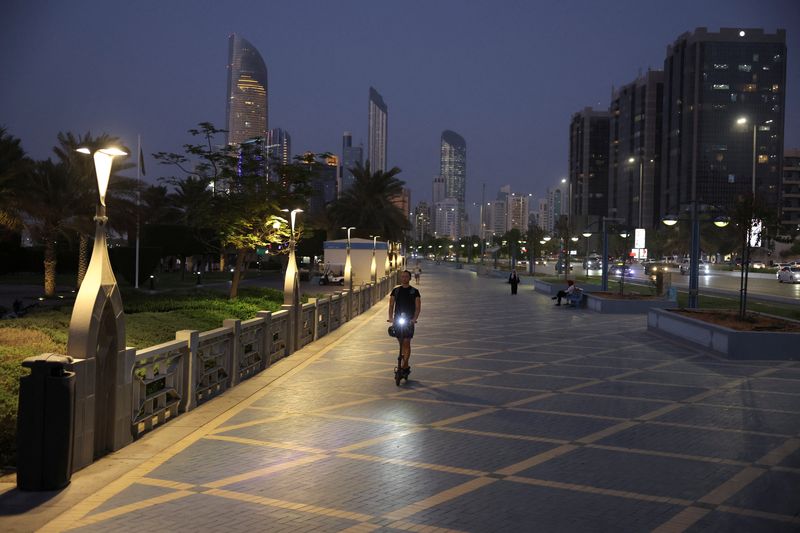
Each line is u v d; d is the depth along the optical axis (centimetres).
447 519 514
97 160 639
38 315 1361
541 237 7075
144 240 5103
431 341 1747
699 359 1432
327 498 559
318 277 5784
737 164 17825
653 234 10656
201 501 547
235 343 1065
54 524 494
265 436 762
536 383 1132
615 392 1055
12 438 649
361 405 941
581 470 646
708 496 573
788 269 4962
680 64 18738
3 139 3002
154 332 1298
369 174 7100
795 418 879
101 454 665
